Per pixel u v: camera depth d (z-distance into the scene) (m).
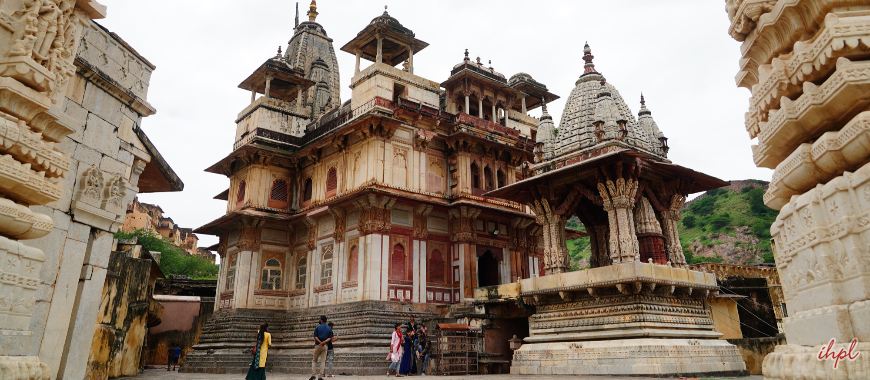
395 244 22.97
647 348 13.30
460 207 24.41
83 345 8.57
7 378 4.01
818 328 3.65
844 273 3.46
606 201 15.83
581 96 18.94
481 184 25.81
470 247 24.39
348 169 24.50
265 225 26.69
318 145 26.17
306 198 27.62
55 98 5.32
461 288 23.70
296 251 27.05
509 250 26.09
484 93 27.33
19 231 4.57
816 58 3.76
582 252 67.88
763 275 25.31
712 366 14.19
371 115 22.69
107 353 11.91
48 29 4.91
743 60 4.95
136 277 14.84
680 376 13.12
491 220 25.89
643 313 14.02
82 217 8.52
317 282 24.89
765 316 21.69
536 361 15.68
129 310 14.57
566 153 18.02
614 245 15.41
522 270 26.30
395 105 23.98
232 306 25.52
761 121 4.61
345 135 24.91
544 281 16.20
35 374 4.34
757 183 73.94
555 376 14.15
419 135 24.52
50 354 7.71
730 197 73.94
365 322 21.09
